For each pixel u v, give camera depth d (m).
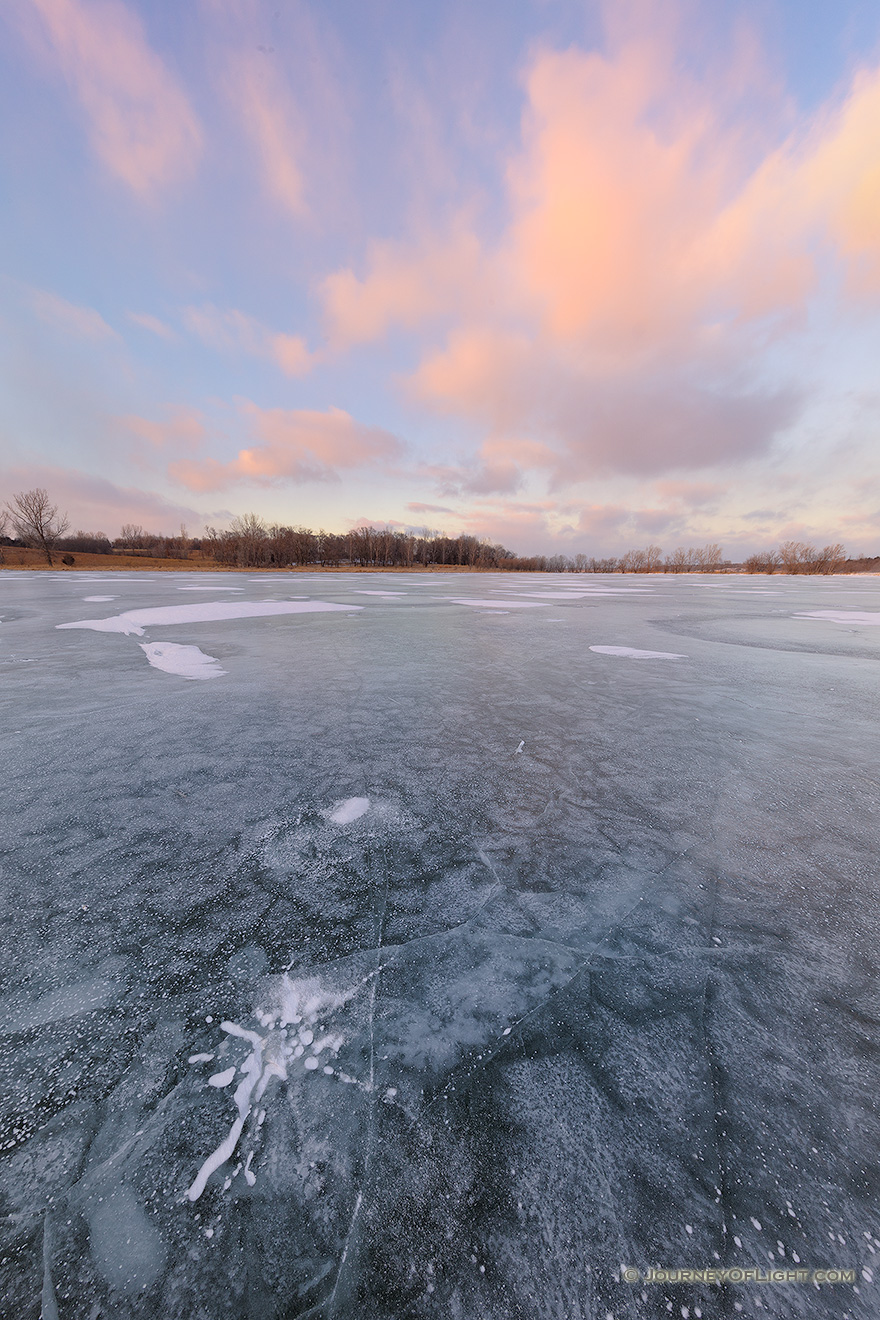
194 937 1.52
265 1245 0.85
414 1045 1.19
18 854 1.94
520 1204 0.91
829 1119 1.05
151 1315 0.78
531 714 3.76
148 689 4.39
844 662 5.78
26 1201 0.91
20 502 37.88
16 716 3.64
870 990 1.35
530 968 1.42
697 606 12.96
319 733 3.33
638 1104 1.07
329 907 1.66
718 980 1.38
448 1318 0.79
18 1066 1.13
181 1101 1.07
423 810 2.33
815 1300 0.82
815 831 2.18
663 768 2.83
